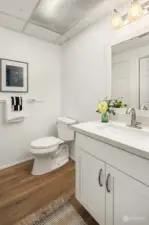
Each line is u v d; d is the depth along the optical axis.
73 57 2.17
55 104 2.53
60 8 1.49
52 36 2.16
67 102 2.38
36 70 2.26
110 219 0.94
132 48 1.32
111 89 1.55
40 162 1.89
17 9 1.51
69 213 1.26
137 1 1.12
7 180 1.73
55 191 1.53
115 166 0.88
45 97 2.39
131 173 0.78
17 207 1.30
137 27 1.27
